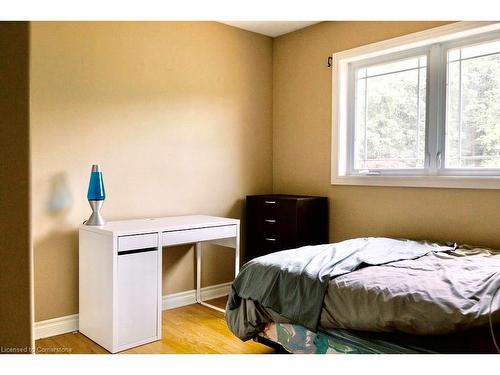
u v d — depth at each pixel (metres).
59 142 2.71
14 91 0.50
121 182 3.03
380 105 3.40
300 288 2.00
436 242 2.84
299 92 3.89
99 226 2.64
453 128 2.96
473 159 2.87
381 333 1.70
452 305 1.52
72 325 2.79
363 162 3.53
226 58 3.71
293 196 3.62
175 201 3.36
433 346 1.55
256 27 3.81
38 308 2.65
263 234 3.59
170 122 3.31
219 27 3.65
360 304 1.75
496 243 2.67
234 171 3.80
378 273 1.96
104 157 2.94
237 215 3.84
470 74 2.88
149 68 3.17
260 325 2.19
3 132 0.49
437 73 3.02
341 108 3.54
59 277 2.73
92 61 2.86
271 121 4.12
